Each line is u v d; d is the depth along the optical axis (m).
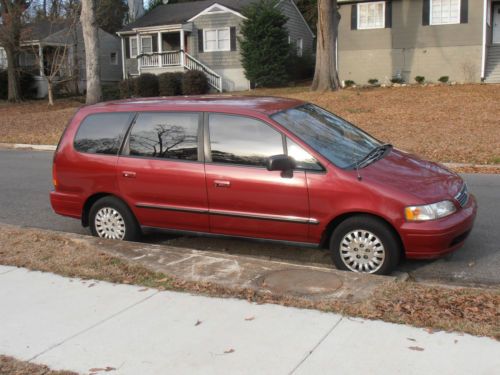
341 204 5.49
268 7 31.47
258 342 4.09
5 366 3.94
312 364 3.75
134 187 6.55
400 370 3.61
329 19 24.62
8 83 36.19
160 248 6.24
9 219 8.57
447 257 6.11
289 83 33.28
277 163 5.54
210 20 34.72
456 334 4.00
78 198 6.96
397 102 21.28
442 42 26.05
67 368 3.89
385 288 4.87
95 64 27.52
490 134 14.87
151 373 3.77
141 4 46.53
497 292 4.80
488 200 8.60
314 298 4.73
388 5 26.70
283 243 5.91
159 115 6.48
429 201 5.32
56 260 6.02
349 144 6.11
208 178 6.08
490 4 26.17
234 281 5.20
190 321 4.49
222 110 6.14
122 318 4.62
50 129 21.73
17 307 4.94
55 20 34.66
